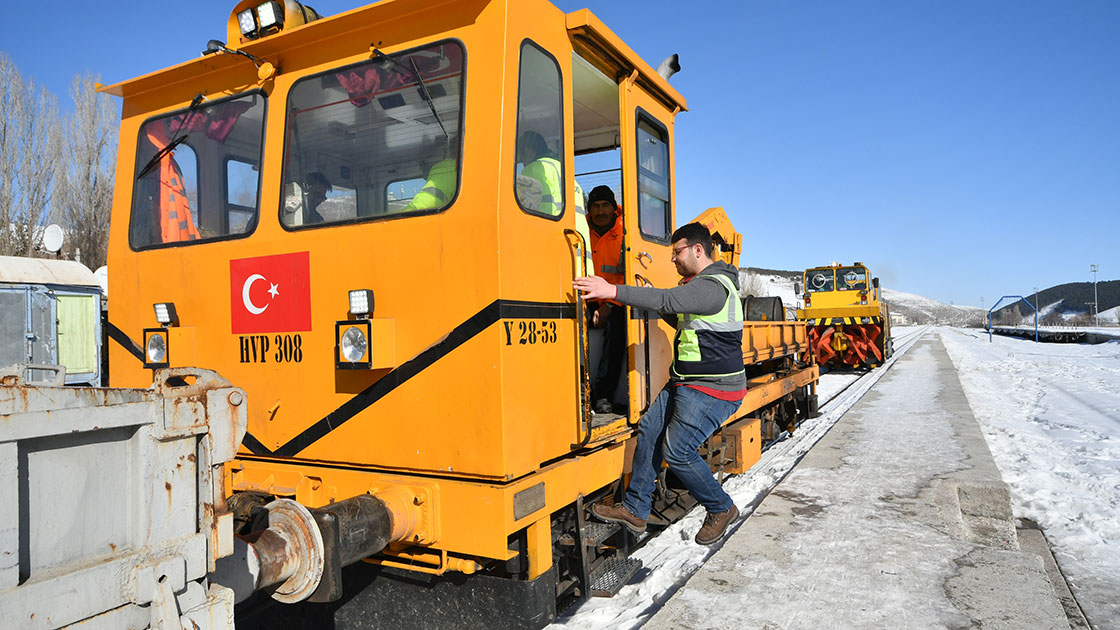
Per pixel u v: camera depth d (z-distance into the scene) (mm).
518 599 3107
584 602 3773
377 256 3279
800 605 3623
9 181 23531
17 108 23812
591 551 3752
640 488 3939
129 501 1891
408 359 3180
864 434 8508
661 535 5258
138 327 4102
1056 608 3576
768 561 4242
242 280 3693
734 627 3389
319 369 3430
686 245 4074
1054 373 18266
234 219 3795
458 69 3207
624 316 4664
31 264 11523
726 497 4168
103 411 1788
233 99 3840
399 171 3320
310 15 3709
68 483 1741
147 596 1847
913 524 4926
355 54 3453
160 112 4113
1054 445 8406
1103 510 5758
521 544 3215
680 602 3666
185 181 3988
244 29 3668
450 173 3182
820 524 4945
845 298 21719
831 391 15438
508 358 3025
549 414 3344
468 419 3031
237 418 2152
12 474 1604
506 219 3045
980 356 25938
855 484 6023
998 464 7449
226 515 2129
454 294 3078
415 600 3346
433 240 3137
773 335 8141
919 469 6520
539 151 3387
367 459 3295
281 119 3637
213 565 2070
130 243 4172
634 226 4227
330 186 3480
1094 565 4723
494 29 3129
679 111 5141
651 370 4438
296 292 3506
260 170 3674
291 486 3486
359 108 3432
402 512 2986
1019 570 4074
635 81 4359
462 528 3020
